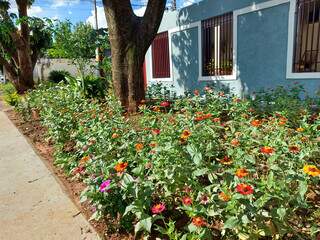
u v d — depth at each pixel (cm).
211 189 242
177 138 293
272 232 203
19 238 250
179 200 259
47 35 1591
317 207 249
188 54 899
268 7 645
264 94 565
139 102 664
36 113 712
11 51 1491
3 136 601
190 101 536
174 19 937
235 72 750
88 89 827
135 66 656
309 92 595
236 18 723
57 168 401
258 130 345
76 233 250
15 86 1518
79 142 353
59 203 304
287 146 285
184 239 199
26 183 360
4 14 1427
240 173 204
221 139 362
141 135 352
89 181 253
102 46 1402
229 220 189
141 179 235
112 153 315
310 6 592
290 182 230
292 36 606
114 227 246
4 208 303
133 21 654
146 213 229
